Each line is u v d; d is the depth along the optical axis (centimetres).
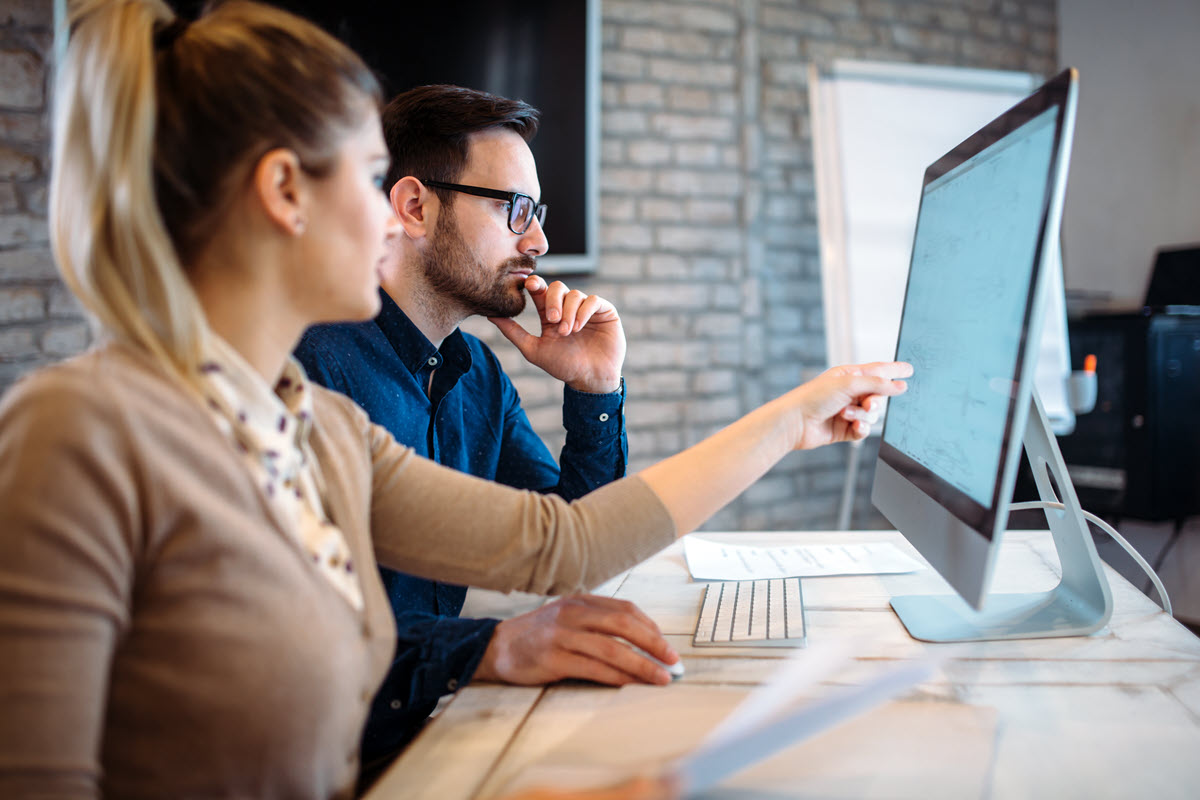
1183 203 305
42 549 45
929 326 96
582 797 42
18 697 44
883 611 94
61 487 46
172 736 52
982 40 337
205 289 58
